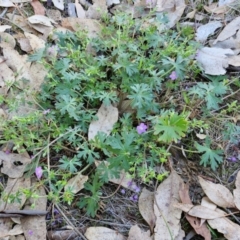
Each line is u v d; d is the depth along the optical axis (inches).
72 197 13.9
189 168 15.7
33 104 16.3
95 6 19.9
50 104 16.3
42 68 17.4
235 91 17.5
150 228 14.3
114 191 15.2
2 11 20.0
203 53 18.0
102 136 14.6
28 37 18.7
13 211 14.1
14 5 20.0
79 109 15.5
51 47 17.9
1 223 14.2
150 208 14.6
